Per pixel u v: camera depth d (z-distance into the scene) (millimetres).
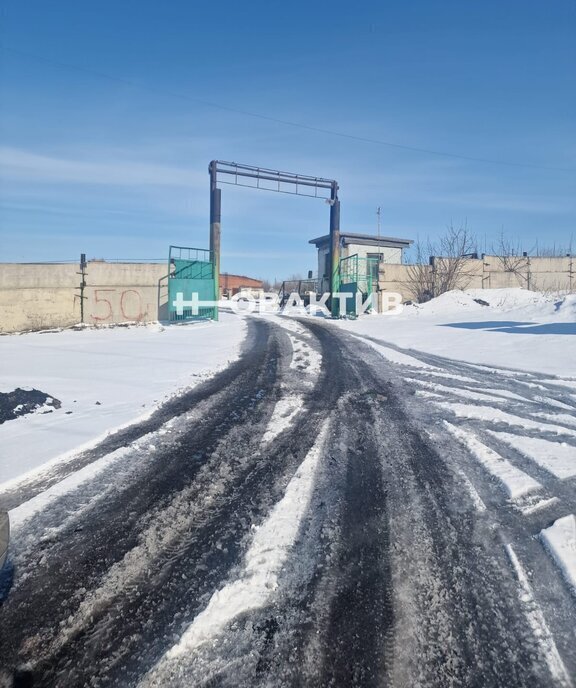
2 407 6730
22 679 2268
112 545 3447
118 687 2213
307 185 26953
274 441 5719
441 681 2248
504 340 14625
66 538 3543
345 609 2750
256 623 2635
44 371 10188
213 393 8180
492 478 4625
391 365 11172
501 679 2260
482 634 2553
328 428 6230
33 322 21438
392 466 4938
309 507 4023
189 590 2930
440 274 32438
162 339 16328
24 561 3252
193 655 2406
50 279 21531
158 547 3420
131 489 4379
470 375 9922
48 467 4875
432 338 16000
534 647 2459
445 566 3176
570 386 8812
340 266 31016
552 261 33625
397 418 6707
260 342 15266
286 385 8867
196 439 5789
